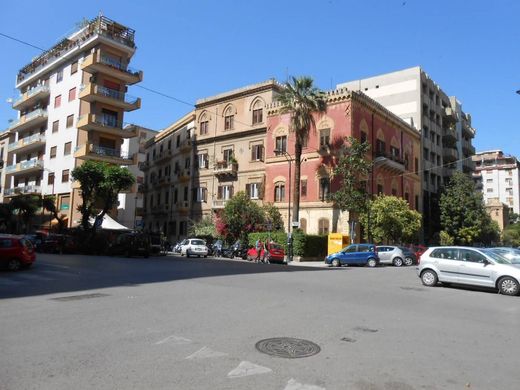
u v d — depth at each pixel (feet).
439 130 196.03
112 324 25.89
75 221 152.56
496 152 417.28
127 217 210.59
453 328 27.58
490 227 180.14
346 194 112.98
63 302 33.50
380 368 18.95
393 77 185.26
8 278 51.16
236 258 121.90
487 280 49.44
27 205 149.69
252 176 143.84
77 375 17.10
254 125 145.69
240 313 29.78
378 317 30.25
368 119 131.85
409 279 61.82
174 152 183.11
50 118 172.86
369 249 96.48
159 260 90.12
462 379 17.97
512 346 23.45
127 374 17.30
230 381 16.80
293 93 116.57
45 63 182.91
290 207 129.39
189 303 33.35
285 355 20.33
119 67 155.63
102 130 152.97
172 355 19.89
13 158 200.34
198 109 167.02
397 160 143.84
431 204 178.40
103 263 76.18
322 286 47.98
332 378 17.49
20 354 19.79
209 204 157.48
